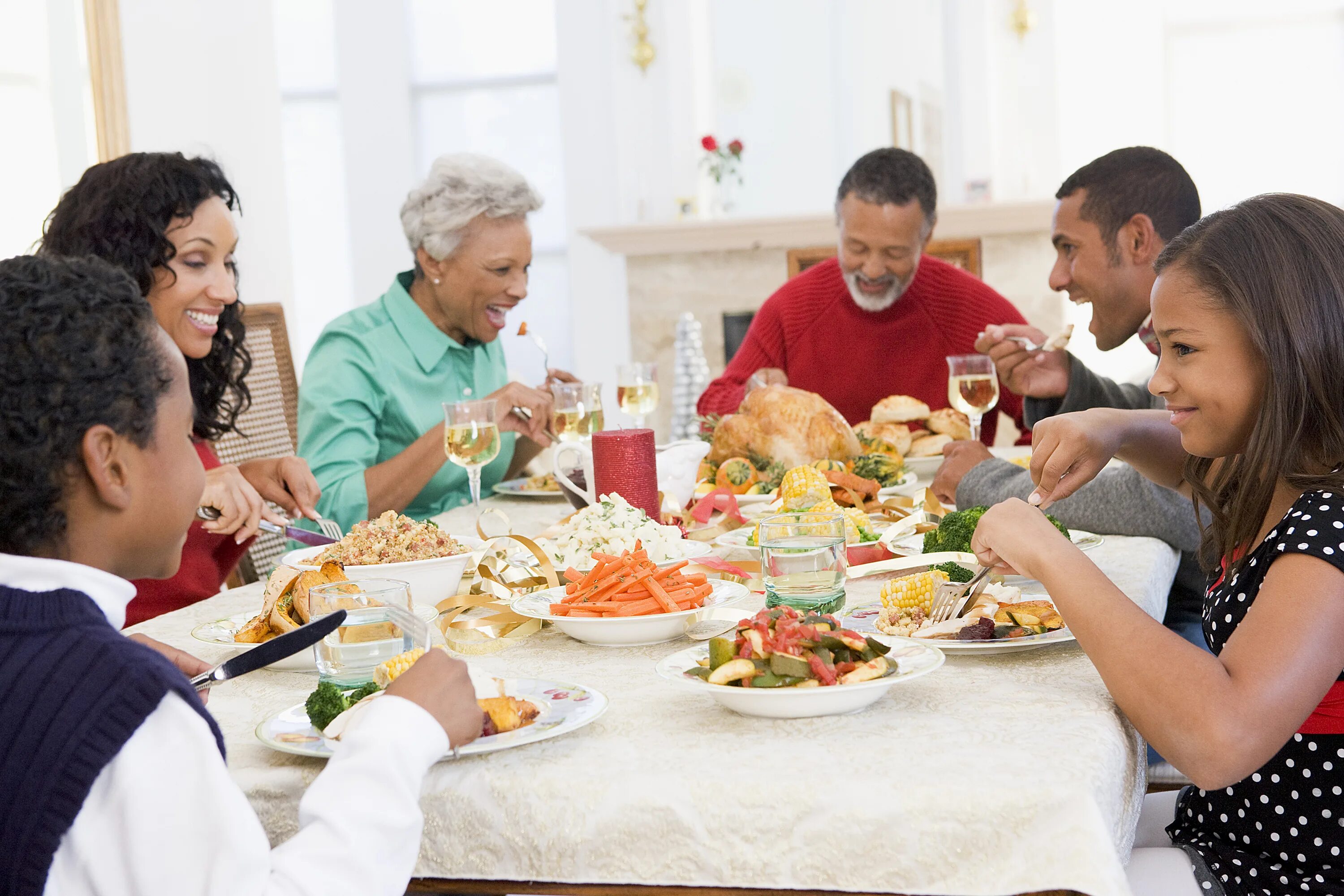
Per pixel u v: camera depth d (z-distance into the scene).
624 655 1.11
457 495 2.38
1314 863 0.96
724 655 0.90
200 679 0.91
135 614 1.64
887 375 3.14
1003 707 0.89
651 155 5.48
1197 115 5.29
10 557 0.69
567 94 5.49
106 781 0.65
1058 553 0.95
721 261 5.27
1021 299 5.09
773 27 5.35
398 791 0.72
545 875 0.79
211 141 4.29
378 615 0.94
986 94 5.26
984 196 5.14
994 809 0.71
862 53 5.28
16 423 0.67
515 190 2.36
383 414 2.33
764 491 1.94
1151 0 5.11
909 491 1.95
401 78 5.62
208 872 0.65
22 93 3.56
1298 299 0.91
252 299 4.49
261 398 2.55
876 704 0.91
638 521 1.33
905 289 3.03
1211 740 0.81
